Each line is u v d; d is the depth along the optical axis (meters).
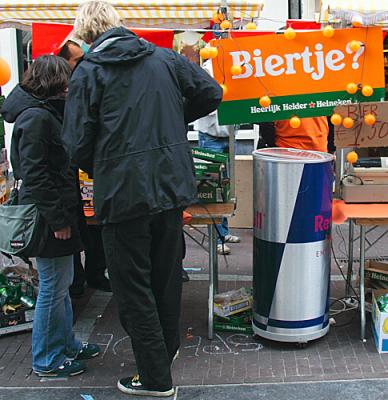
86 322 4.32
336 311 4.32
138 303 3.12
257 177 3.72
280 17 8.31
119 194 2.92
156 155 2.95
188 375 3.56
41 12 4.83
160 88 2.98
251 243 6.21
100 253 4.78
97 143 2.97
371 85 3.78
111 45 2.94
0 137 4.59
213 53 3.74
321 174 3.60
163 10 4.72
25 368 3.69
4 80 4.19
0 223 3.38
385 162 4.16
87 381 3.53
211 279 3.94
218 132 5.58
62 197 3.28
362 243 3.84
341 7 3.90
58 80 3.25
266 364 3.66
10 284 4.30
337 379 3.46
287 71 3.78
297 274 3.67
